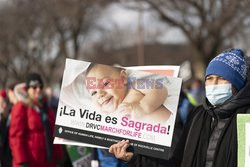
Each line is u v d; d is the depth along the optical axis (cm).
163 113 414
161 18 2181
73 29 4038
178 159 417
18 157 717
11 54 4750
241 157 359
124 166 614
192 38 2250
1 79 5594
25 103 734
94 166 633
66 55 4225
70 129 428
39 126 734
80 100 429
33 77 741
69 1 3166
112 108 423
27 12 3922
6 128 796
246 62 404
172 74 451
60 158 756
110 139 421
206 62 2281
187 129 417
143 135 415
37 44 4456
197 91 1459
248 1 1617
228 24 2036
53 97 1135
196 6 1953
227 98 387
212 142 386
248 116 359
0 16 4262
